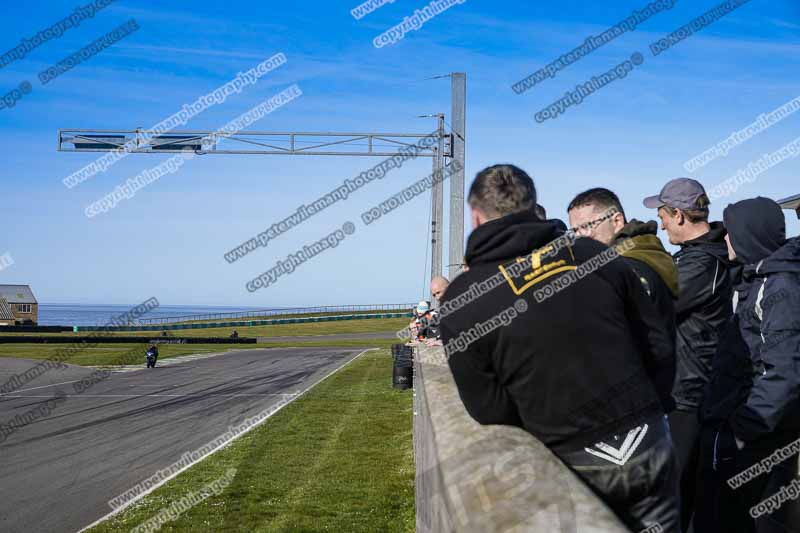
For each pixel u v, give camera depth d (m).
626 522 1.95
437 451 1.64
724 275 3.17
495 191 2.21
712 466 3.24
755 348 3.09
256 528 5.81
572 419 1.88
